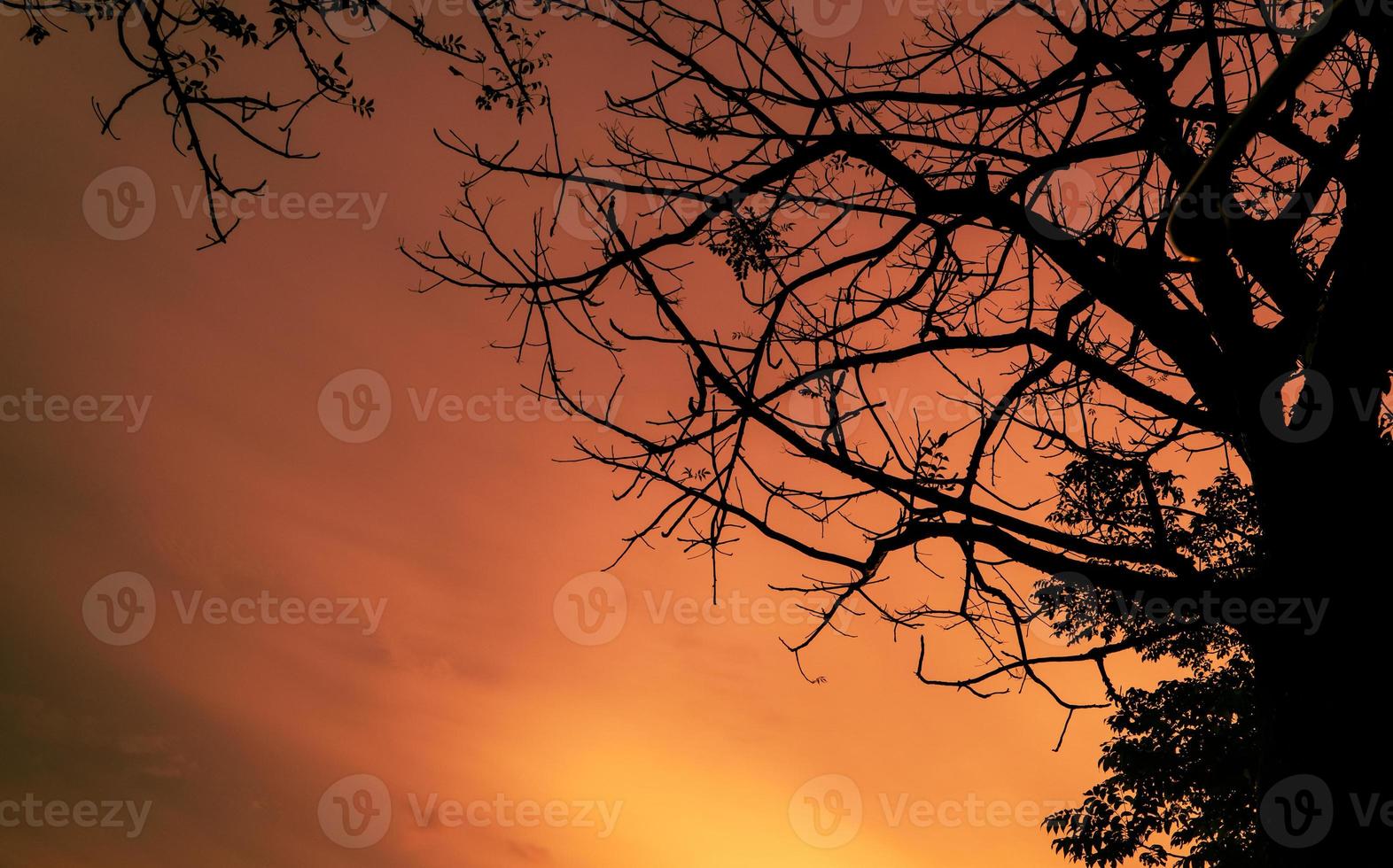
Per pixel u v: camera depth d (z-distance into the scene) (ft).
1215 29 18.93
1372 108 13.10
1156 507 19.99
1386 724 11.67
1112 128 22.24
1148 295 17.48
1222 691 43.09
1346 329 13.19
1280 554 13.62
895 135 20.42
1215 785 44.42
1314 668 12.48
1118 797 48.21
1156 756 45.70
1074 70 19.51
